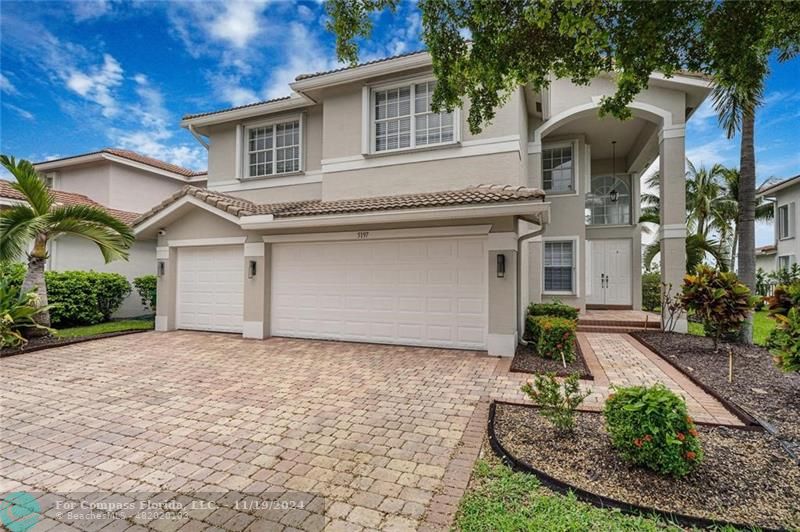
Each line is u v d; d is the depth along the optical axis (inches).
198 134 584.4
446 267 392.5
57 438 191.8
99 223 457.4
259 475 157.1
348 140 478.9
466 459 168.6
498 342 363.9
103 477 156.1
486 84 209.6
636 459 151.6
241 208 442.6
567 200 609.9
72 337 442.3
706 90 484.4
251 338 450.9
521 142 446.9
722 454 166.2
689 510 130.0
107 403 240.5
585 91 525.7
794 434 186.7
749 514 127.4
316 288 443.2
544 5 153.1
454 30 199.6
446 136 444.5
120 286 589.0
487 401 242.4
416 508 134.7
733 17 154.7
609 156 703.7
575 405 186.4
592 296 688.4
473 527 123.5
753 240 434.0
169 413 224.2
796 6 150.7
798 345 224.1
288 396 252.8
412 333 403.5
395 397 250.1
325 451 177.3
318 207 422.6
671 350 381.4
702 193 1027.9
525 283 487.5
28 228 401.4
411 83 451.8
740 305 356.8
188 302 505.4
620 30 163.3
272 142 552.4
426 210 355.3
